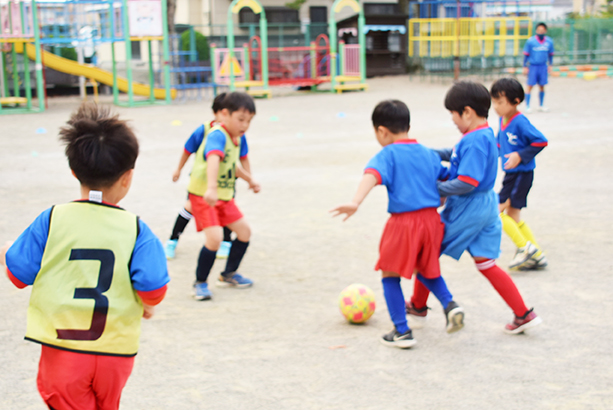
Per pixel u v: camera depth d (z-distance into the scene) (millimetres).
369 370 3463
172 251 5656
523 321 3857
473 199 3781
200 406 3078
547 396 3121
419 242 3668
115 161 2217
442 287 3787
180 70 22953
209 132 4602
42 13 21297
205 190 4621
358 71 24062
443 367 3488
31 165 9938
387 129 3748
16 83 19922
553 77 25500
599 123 13562
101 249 2205
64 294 2178
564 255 5465
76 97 23953
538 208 7105
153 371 3471
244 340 3902
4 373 3438
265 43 22125
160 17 19922
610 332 3891
